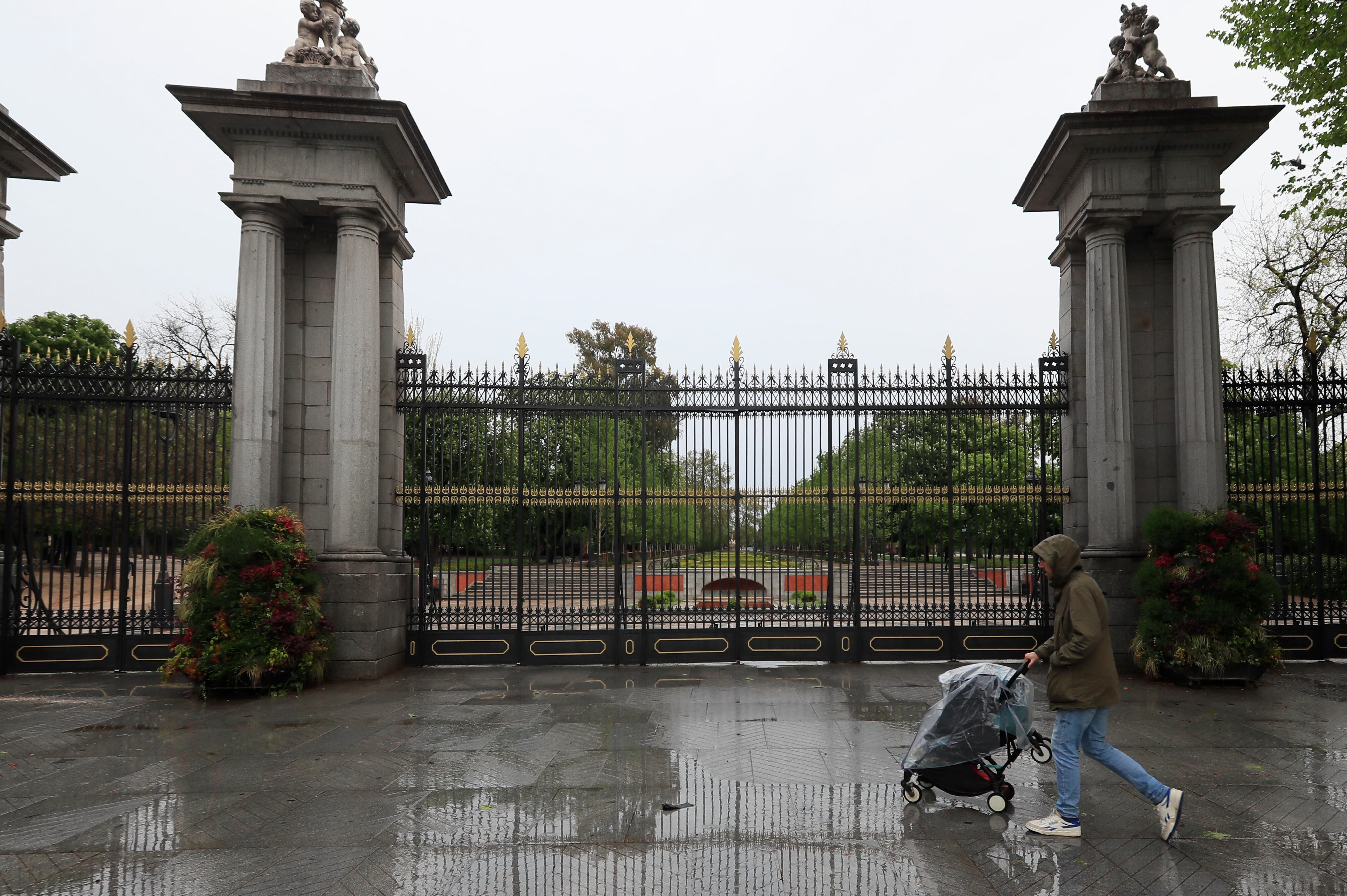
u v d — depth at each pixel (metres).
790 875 4.61
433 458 13.55
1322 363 15.10
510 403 12.24
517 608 12.69
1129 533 11.26
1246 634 9.91
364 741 7.62
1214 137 11.24
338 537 11.04
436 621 12.48
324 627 10.63
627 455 12.80
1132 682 10.41
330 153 11.23
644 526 12.09
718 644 12.10
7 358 11.45
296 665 10.00
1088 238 11.77
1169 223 11.67
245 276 11.12
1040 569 11.96
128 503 11.51
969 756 5.62
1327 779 6.32
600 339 51.59
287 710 9.05
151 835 5.28
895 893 4.38
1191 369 11.34
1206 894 4.36
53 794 6.14
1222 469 11.17
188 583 10.02
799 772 6.59
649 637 12.09
